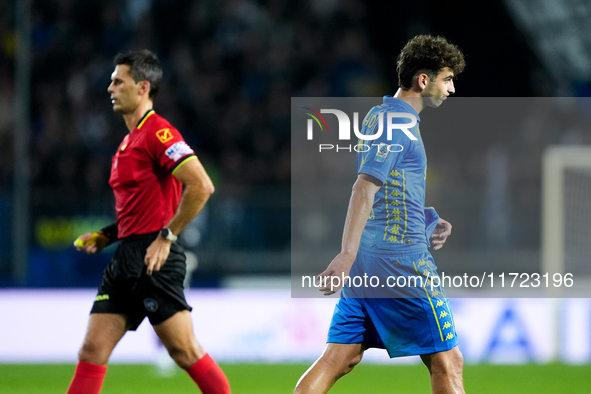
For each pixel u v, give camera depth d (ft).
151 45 157.28
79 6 158.51
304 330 108.58
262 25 161.48
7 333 107.24
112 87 48.85
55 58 154.61
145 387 81.05
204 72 155.63
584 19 157.07
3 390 79.36
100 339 46.80
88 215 115.96
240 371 94.43
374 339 42.22
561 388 81.20
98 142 143.23
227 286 115.24
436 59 41.34
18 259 113.60
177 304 47.60
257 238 116.78
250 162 144.25
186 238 115.24
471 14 164.66
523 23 161.07
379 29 171.73
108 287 47.60
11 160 142.20
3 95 152.15
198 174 46.32
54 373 92.48
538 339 107.86
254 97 152.97
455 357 41.42
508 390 79.77
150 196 47.47
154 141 46.88
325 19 166.09
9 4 157.99
